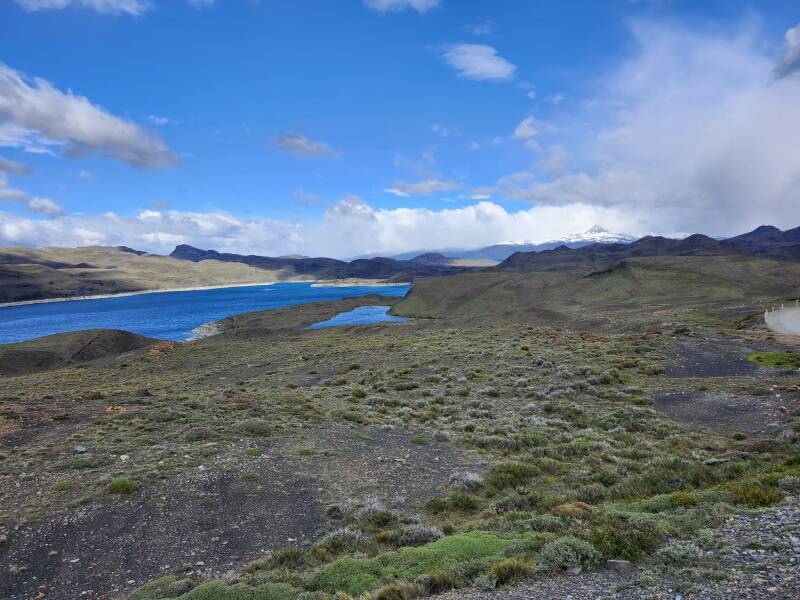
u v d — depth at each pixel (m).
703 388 31.17
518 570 8.57
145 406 26.67
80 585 10.39
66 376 63.28
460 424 25.70
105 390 38.72
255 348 75.88
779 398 26.97
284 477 16.64
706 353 43.16
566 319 105.25
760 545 8.23
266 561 11.14
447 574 8.69
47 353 97.31
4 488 14.66
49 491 14.52
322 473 17.39
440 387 37.47
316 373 48.97
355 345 68.00
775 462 15.93
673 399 29.66
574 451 20.38
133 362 73.75
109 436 20.25
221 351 75.88
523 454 20.45
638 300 150.62
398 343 65.31
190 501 14.33
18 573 10.67
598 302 157.62
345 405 31.41
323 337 90.88
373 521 13.47
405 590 8.28
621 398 30.94
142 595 9.78
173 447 18.95
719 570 7.52
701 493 12.38
